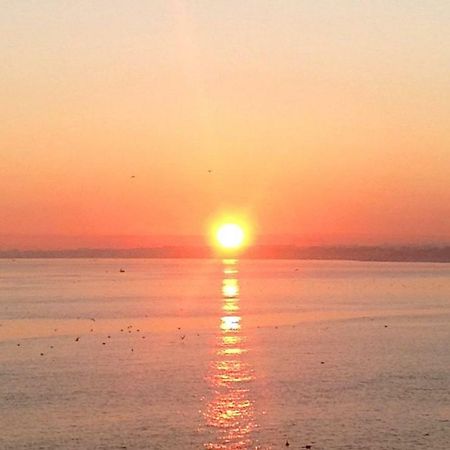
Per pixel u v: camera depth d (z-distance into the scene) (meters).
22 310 137.88
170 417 53.59
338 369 72.88
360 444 48.16
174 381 66.19
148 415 54.09
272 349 86.69
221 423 52.34
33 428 50.59
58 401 58.12
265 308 145.38
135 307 146.00
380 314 133.25
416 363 76.50
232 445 47.88
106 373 69.75
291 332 104.69
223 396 60.28
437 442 48.56
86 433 49.50
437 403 58.16
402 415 54.56
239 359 78.94
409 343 92.38
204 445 47.62
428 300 170.38
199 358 79.25
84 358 78.69
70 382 65.25
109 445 47.16
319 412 55.44
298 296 183.88
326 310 141.25
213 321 119.56
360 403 58.19
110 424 51.62
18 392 61.19
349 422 52.88
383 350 85.94
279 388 63.53
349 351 85.06
